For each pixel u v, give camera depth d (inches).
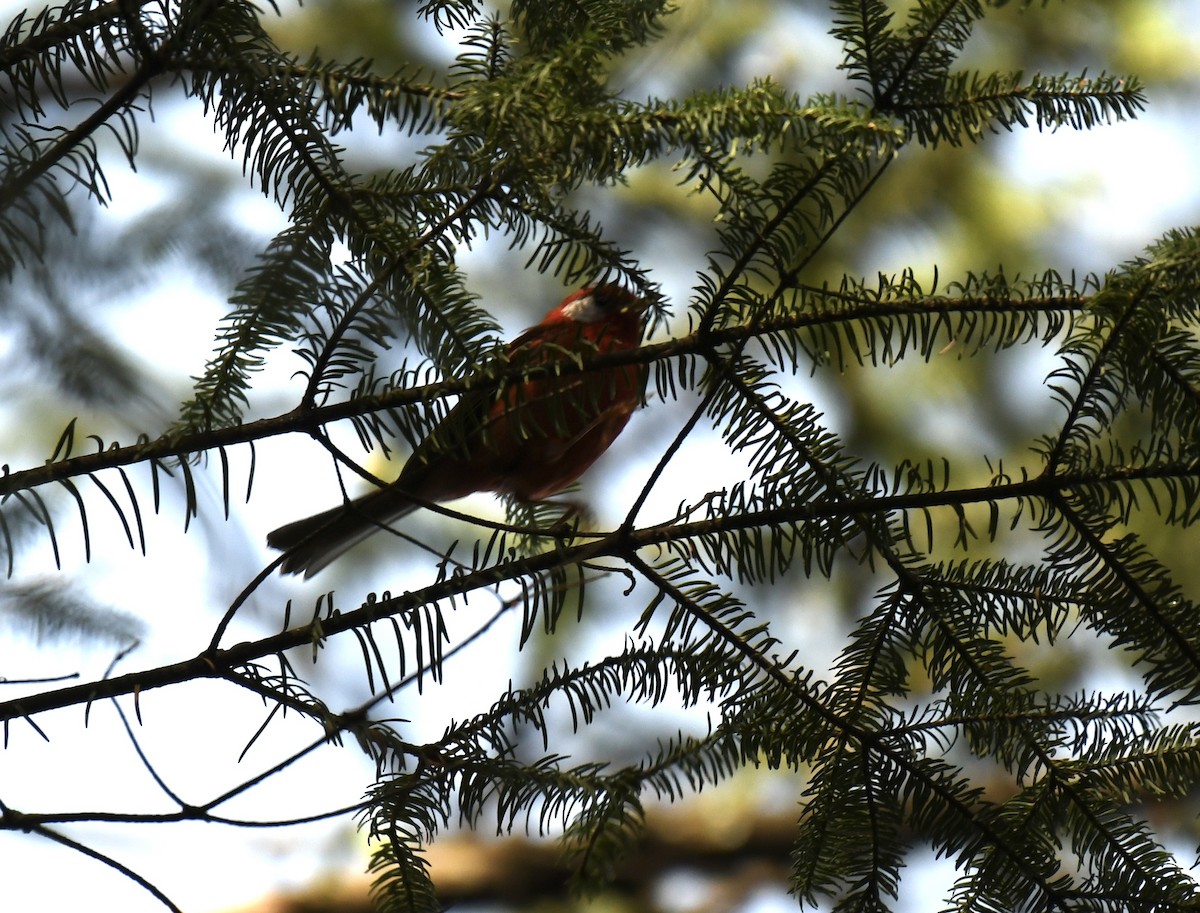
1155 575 142.0
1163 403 136.8
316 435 140.7
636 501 144.1
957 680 147.9
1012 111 139.6
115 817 135.6
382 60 368.5
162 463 137.1
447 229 140.8
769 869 396.5
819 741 146.2
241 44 130.3
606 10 146.6
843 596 360.5
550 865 384.8
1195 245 132.6
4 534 134.0
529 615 142.7
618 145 129.5
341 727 138.6
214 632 141.8
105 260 144.9
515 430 144.9
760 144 130.9
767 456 143.4
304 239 135.2
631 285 154.1
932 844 150.2
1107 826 145.8
